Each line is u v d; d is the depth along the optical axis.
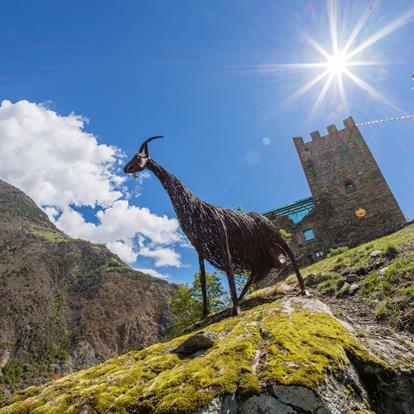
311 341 2.88
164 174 6.04
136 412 2.30
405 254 6.09
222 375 2.42
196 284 20.56
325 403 2.13
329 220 24.59
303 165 27.33
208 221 5.61
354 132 26.06
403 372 2.77
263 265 6.30
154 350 3.91
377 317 4.48
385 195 23.36
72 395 2.75
